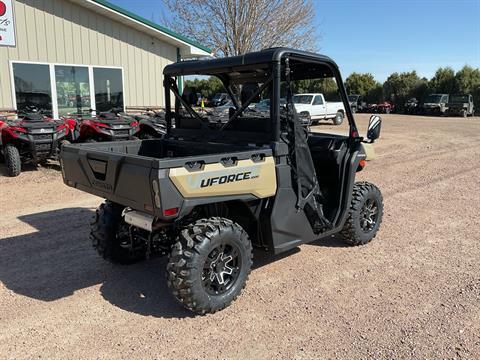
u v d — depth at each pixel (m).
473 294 3.62
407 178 8.60
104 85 12.41
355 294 3.62
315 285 3.78
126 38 12.64
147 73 13.26
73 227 5.34
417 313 3.31
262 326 3.13
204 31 20.31
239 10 19.75
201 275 3.14
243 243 3.37
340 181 4.25
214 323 3.17
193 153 4.23
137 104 13.18
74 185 3.87
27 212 5.98
